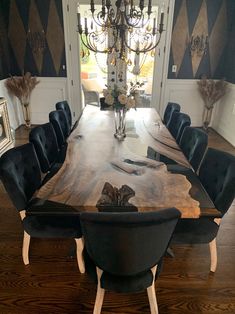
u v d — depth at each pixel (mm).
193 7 4395
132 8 2209
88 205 1328
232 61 4445
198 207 1338
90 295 1661
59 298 1641
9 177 1526
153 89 4910
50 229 1625
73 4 4344
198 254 1995
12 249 2025
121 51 2451
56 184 1534
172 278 1781
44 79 4883
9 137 3785
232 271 1846
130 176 1636
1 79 4398
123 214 1061
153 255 1214
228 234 2213
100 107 3438
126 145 2156
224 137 4684
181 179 1617
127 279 1274
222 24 4512
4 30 4496
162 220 1059
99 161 1848
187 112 5129
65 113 3148
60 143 2717
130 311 1562
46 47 4660
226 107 4637
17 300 1626
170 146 2162
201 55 4699
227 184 1562
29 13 4453
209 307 1588
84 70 4777
